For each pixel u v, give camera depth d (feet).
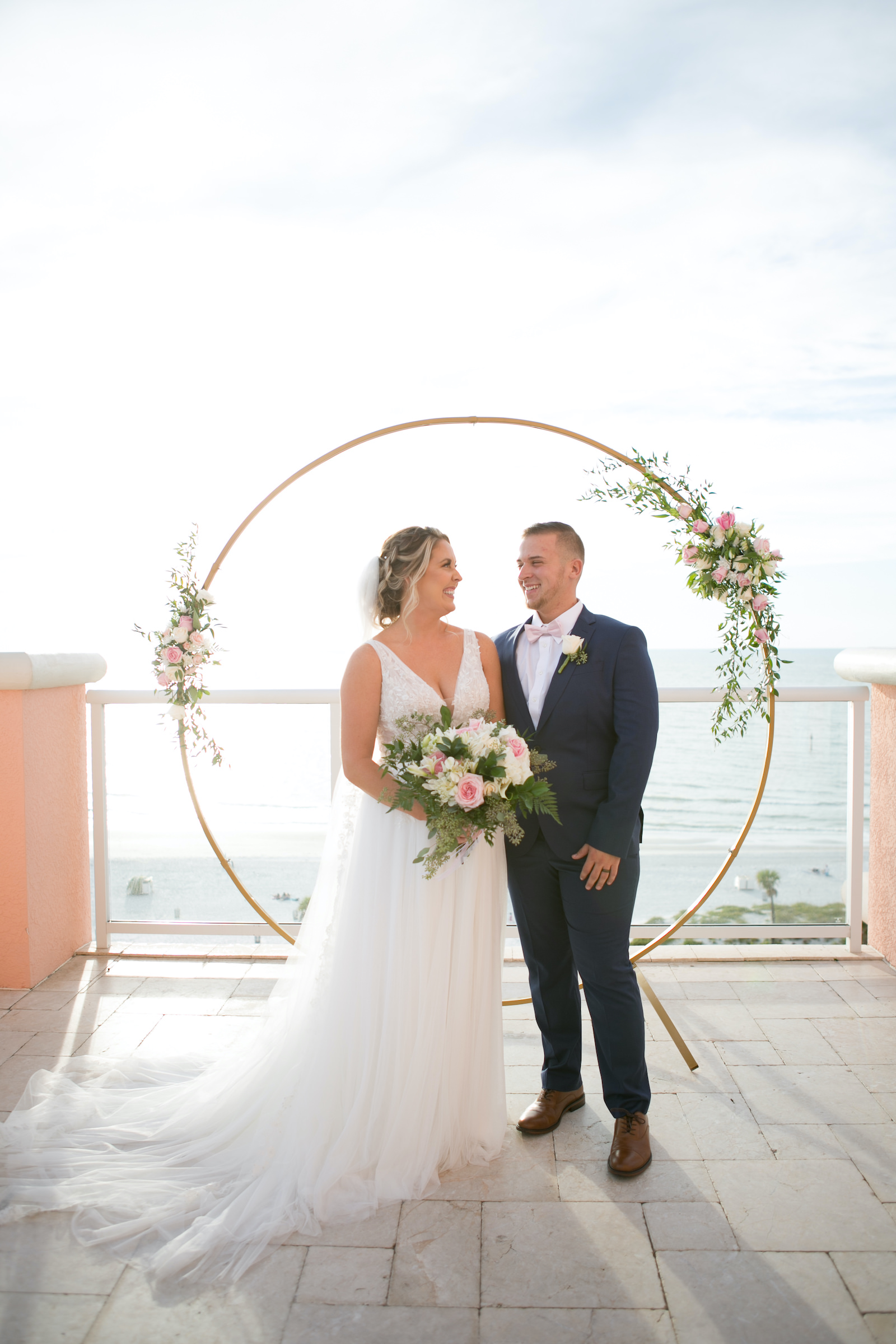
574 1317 5.62
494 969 7.46
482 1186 7.02
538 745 7.59
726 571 8.96
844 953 11.66
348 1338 5.47
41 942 11.08
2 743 10.67
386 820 7.36
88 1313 5.71
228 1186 6.97
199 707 10.12
